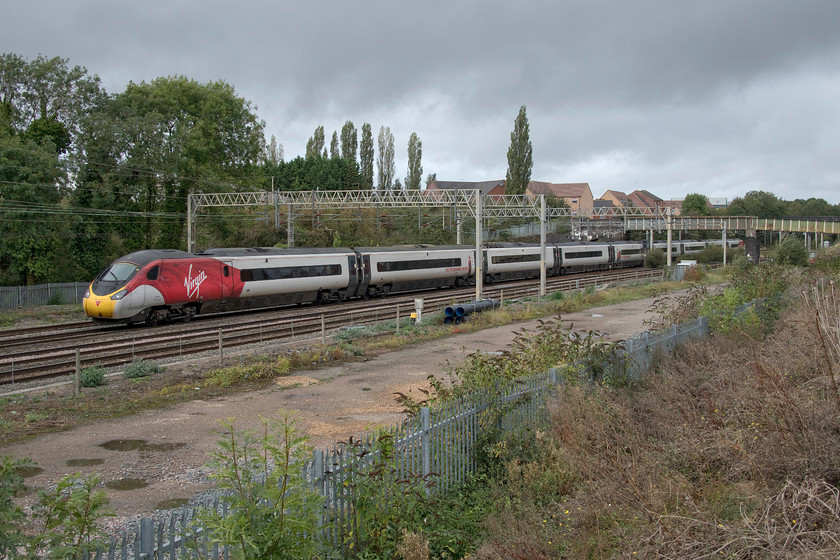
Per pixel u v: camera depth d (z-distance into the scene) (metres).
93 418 11.68
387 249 36.22
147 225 42.41
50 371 16.20
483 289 39.47
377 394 13.31
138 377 15.23
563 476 7.59
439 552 6.47
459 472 8.20
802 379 9.73
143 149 40.97
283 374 15.46
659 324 19.47
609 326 23.14
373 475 6.48
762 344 13.14
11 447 9.99
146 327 24.16
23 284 37.16
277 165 92.75
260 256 28.64
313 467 6.12
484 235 62.66
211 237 45.97
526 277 48.34
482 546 6.20
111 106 42.31
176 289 24.59
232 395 13.39
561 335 12.61
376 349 18.94
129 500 7.79
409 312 28.66
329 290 33.06
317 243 50.44
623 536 5.72
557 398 9.62
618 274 49.34
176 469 8.95
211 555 5.18
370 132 84.88
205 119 47.78
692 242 74.38
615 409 8.89
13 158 35.53
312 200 35.47
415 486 7.09
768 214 97.88
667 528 5.66
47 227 35.88
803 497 6.04
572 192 109.12
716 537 5.57
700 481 7.10
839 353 8.98
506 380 9.59
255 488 4.96
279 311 29.72
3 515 3.96
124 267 23.80
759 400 8.34
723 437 7.81
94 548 4.46
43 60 42.06
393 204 33.59
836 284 17.77
